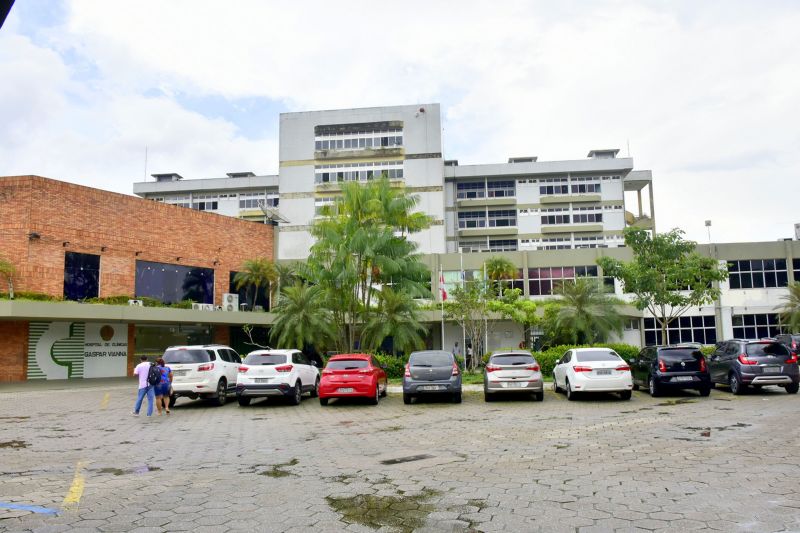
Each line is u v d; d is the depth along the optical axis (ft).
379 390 59.62
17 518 18.74
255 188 265.34
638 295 88.28
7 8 7.78
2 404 61.46
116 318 96.84
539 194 254.06
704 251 136.77
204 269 127.95
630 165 247.09
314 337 96.02
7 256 96.53
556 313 105.91
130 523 18.10
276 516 18.63
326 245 89.30
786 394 57.16
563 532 16.75
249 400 57.36
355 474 24.80
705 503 19.31
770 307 134.51
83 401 64.18
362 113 231.91
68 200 103.30
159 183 270.26
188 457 29.60
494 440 33.53
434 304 126.00
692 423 38.40
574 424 39.29
